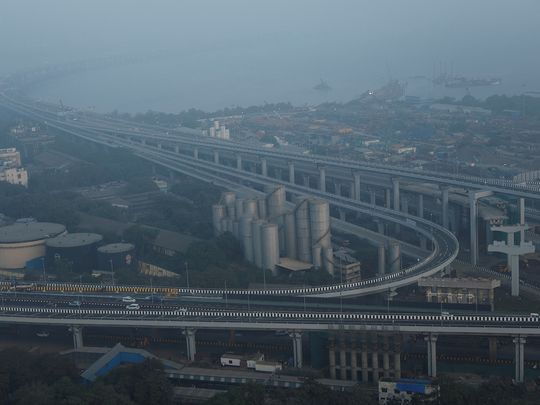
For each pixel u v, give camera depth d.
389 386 198.12
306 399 194.25
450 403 190.75
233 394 194.38
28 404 194.00
